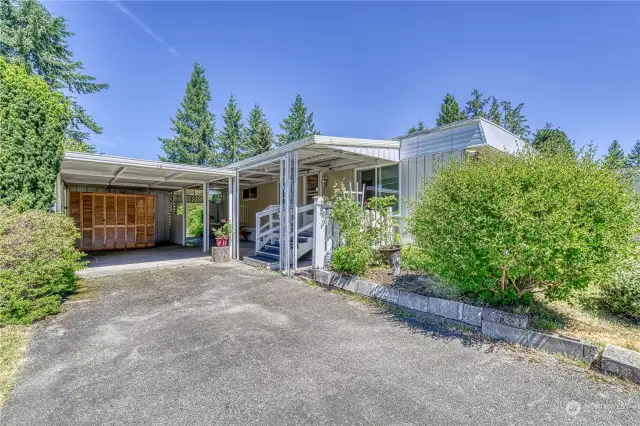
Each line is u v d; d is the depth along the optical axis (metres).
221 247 9.02
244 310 4.74
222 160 31.73
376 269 6.20
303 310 4.72
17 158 5.20
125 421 2.24
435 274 4.84
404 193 7.93
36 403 2.46
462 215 3.69
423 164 7.51
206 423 2.21
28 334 3.84
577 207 3.29
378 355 3.22
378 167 8.70
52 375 2.88
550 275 3.37
